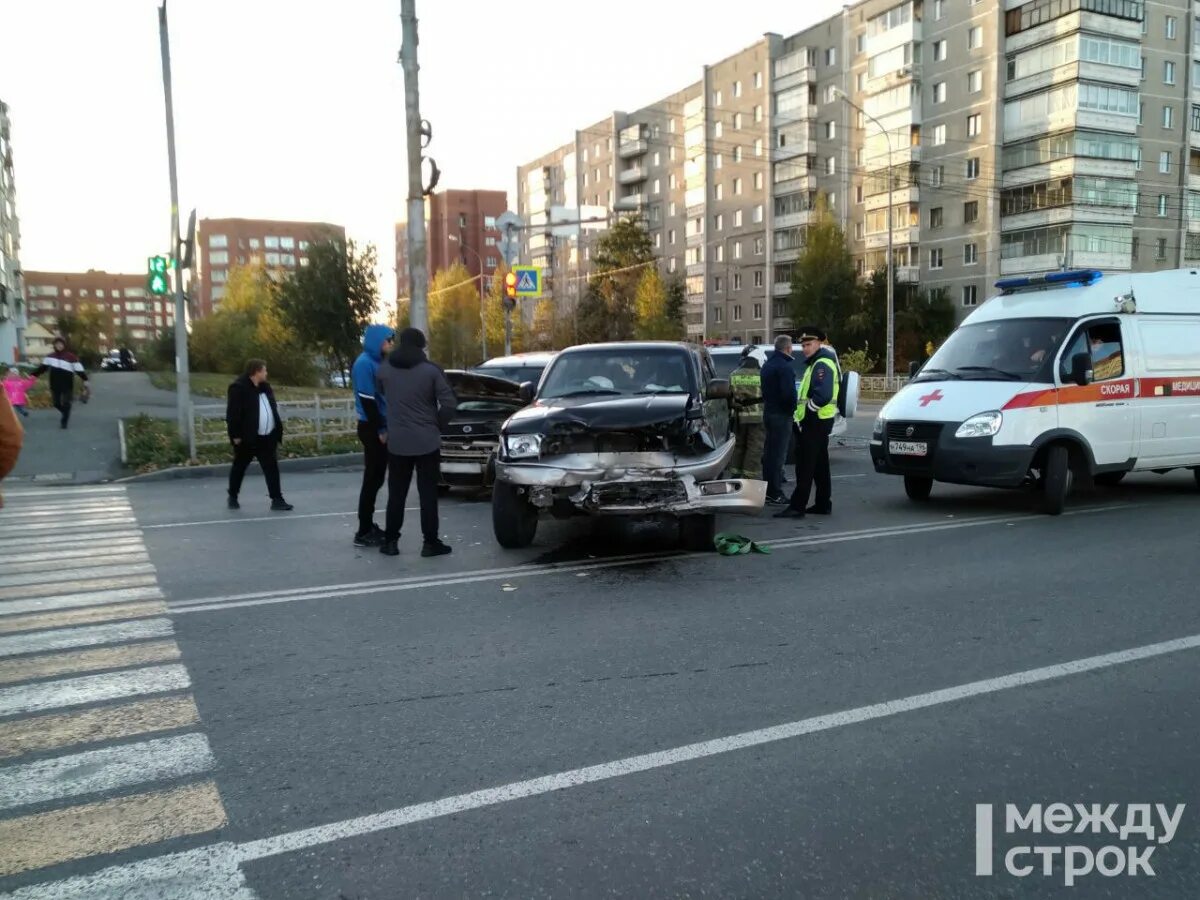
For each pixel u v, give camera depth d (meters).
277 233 138.88
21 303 72.31
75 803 3.57
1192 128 53.78
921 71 55.97
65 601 6.73
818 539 8.63
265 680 4.95
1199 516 9.77
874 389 42.97
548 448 7.75
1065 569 7.30
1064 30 48.22
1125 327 10.34
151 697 4.72
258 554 8.42
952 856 3.14
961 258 54.34
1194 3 53.22
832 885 2.97
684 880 3.00
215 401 28.12
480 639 5.61
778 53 66.12
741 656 5.21
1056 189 49.44
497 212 113.06
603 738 4.11
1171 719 4.28
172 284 16.88
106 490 13.34
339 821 3.40
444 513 10.64
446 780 3.71
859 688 4.69
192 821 3.42
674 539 8.70
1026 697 4.55
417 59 15.68
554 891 2.94
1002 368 10.10
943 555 7.87
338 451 16.89
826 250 55.25
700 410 7.88
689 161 74.31
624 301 56.50
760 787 3.63
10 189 64.62
